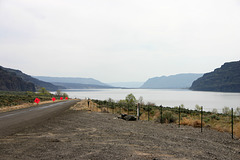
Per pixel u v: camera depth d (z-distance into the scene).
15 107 28.88
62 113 20.88
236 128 11.51
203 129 12.16
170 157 5.96
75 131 10.34
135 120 16.67
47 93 146.50
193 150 6.92
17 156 5.91
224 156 6.36
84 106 31.95
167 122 15.51
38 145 7.27
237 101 160.25
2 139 8.32
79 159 5.64
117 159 5.66
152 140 8.41
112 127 11.90
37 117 16.94
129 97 49.88
